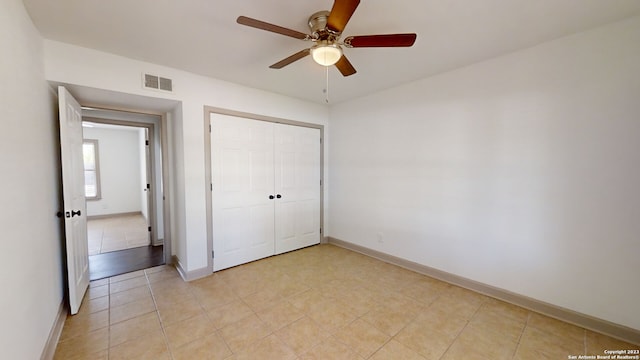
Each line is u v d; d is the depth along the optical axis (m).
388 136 3.37
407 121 3.15
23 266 1.45
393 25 1.88
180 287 2.72
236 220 3.26
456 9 1.69
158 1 1.60
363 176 3.72
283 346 1.85
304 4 1.63
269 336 1.95
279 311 2.29
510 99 2.36
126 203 6.65
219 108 3.02
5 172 1.28
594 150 1.99
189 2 1.61
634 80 1.83
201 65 2.59
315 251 3.88
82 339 1.90
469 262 2.70
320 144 4.13
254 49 2.25
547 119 2.18
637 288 1.87
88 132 6.16
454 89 2.73
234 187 3.22
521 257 2.37
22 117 1.54
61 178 2.40
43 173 1.92
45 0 1.56
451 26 1.90
